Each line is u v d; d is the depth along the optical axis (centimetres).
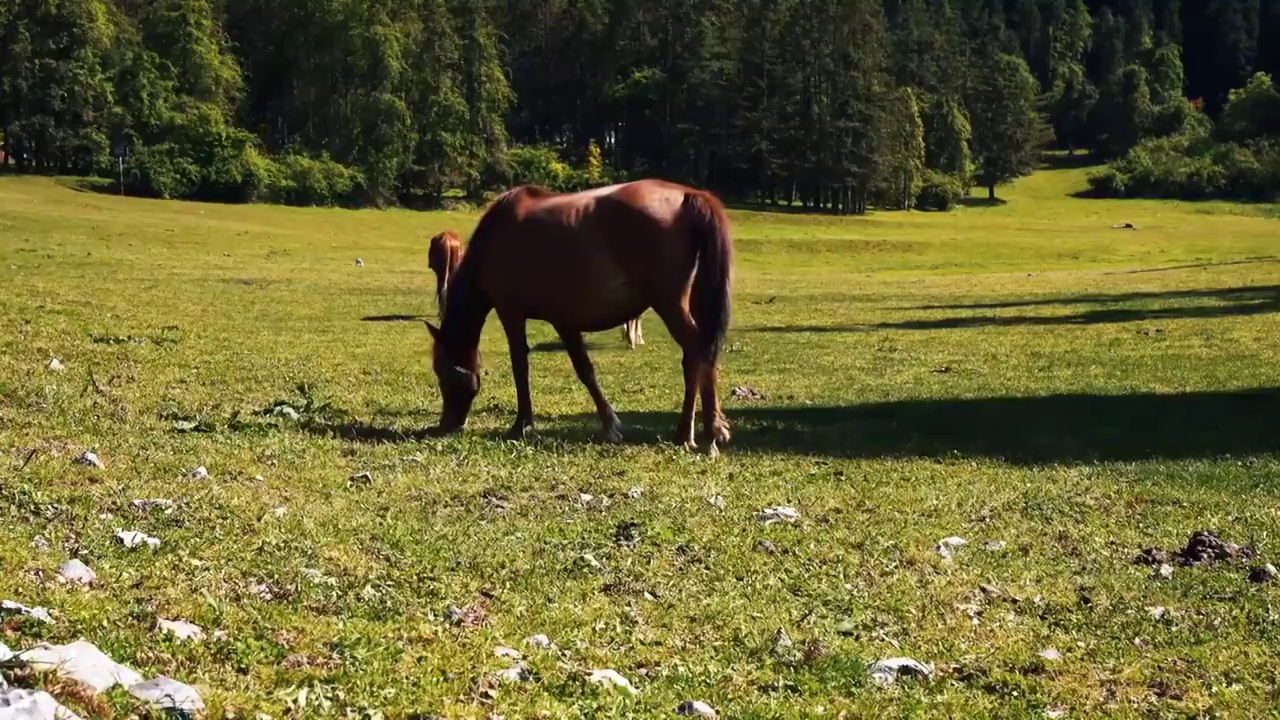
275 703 503
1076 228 10369
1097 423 1755
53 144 9450
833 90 11656
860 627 770
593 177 11706
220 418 1395
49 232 5594
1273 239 8856
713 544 950
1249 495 1258
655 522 1005
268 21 11594
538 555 876
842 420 1756
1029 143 15625
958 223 10931
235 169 9188
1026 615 823
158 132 9538
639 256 1325
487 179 11138
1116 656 740
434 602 726
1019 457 1474
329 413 1543
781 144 11662
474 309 1435
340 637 617
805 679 653
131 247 5388
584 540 926
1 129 9631
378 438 1362
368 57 10244
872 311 3938
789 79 11606
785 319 3644
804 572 892
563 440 1407
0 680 436
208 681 519
